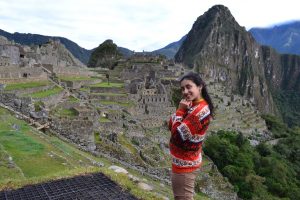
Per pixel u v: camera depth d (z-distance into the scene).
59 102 52.19
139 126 60.75
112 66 150.50
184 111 8.57
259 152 99.75
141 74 111.44
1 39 83.19
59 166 20.42
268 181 76.94
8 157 19.70
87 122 37.12
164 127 75.94
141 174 32.34
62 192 13.14
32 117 34.84
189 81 8.48
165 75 121.44
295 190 76.81
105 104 66.81
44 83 57.22
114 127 52.59
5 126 27.75
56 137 32.41
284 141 122.06
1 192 13.12
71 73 86.88
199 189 49.88
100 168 15.75
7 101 36.31
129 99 76.00
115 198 12.77
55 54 110.12
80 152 28.58
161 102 84.75
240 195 65.62
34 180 14.27
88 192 13.16
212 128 98.31
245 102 160.00
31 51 88.06
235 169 69.94
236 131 106.44
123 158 37.50
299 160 110.62
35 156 21.48
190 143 8.39
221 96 136.88
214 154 74.88
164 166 45.03
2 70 49.94
